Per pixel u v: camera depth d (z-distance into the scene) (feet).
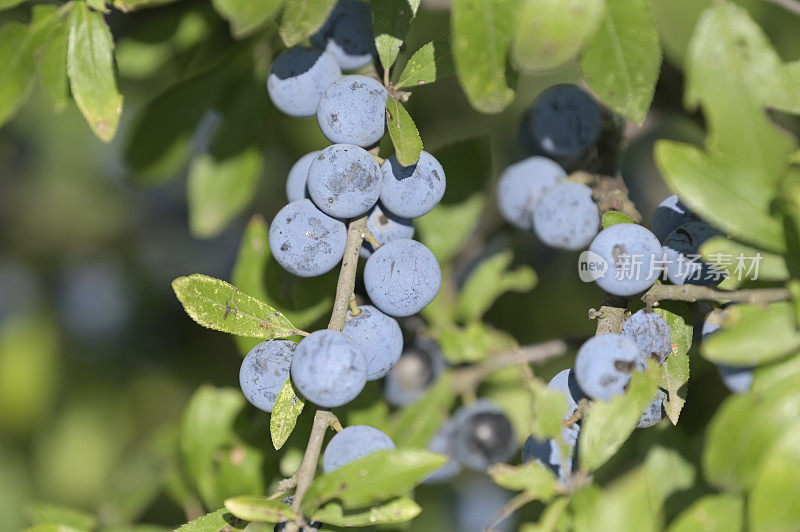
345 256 1.54
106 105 1.63
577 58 1.54
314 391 1.49
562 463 1.54
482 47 1.51
